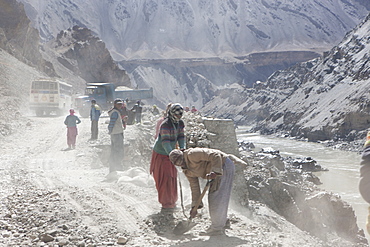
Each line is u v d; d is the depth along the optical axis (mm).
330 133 119438
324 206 19219
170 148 6398
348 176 59781
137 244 5078
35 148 18422
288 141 130125
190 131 15383
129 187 8789
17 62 67938
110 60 136375
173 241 5234
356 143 104500
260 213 13820
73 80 108625
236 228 6121
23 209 6754
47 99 38281
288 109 175250
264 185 17078
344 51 172125
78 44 131875
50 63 97188
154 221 6102
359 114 112250
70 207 6852
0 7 82062
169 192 6770
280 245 5203
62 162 14383
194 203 5836
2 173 11289
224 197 5570
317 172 63562
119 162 11812
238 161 5801
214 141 15281
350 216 19812
